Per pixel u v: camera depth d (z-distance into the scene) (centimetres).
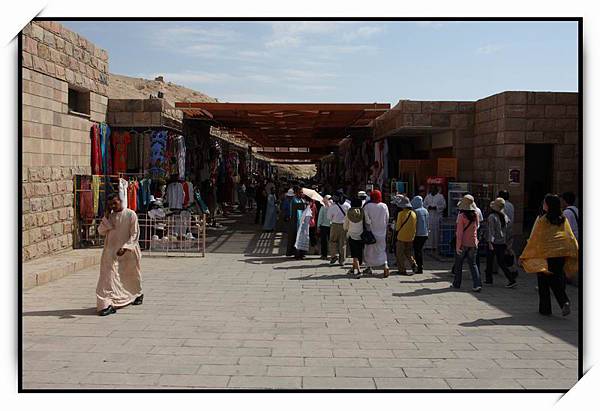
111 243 824
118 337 689
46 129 1187
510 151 1406
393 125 1748
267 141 3178
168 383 539
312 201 1396
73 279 1053
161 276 1111
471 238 992
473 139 1583
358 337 700
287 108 1630
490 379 560
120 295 837
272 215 1952
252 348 651
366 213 1119
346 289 995
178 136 1681
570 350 652
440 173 1542
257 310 834
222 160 2531
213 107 1622
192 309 838
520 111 1403
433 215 1430
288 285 1027
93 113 1446
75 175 1331
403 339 693
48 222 1199
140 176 1529
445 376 567
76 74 1341
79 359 607
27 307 837
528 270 812
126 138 1552
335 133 2498
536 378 563
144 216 1477
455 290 996
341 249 1253
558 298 811
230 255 1402
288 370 579
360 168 2297
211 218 2097
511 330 736
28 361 598
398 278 1108
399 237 1145
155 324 752
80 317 782
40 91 1159
